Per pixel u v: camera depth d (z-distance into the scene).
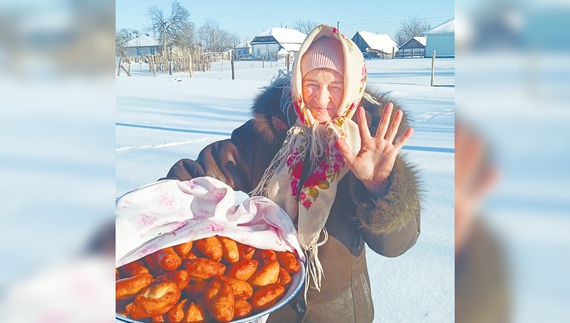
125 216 1.43
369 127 1.57
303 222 1.54
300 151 1.57
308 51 1.55
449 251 1.95
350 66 1.50
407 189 1.47
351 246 1.60
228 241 1.40
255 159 1.67
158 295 1.30
